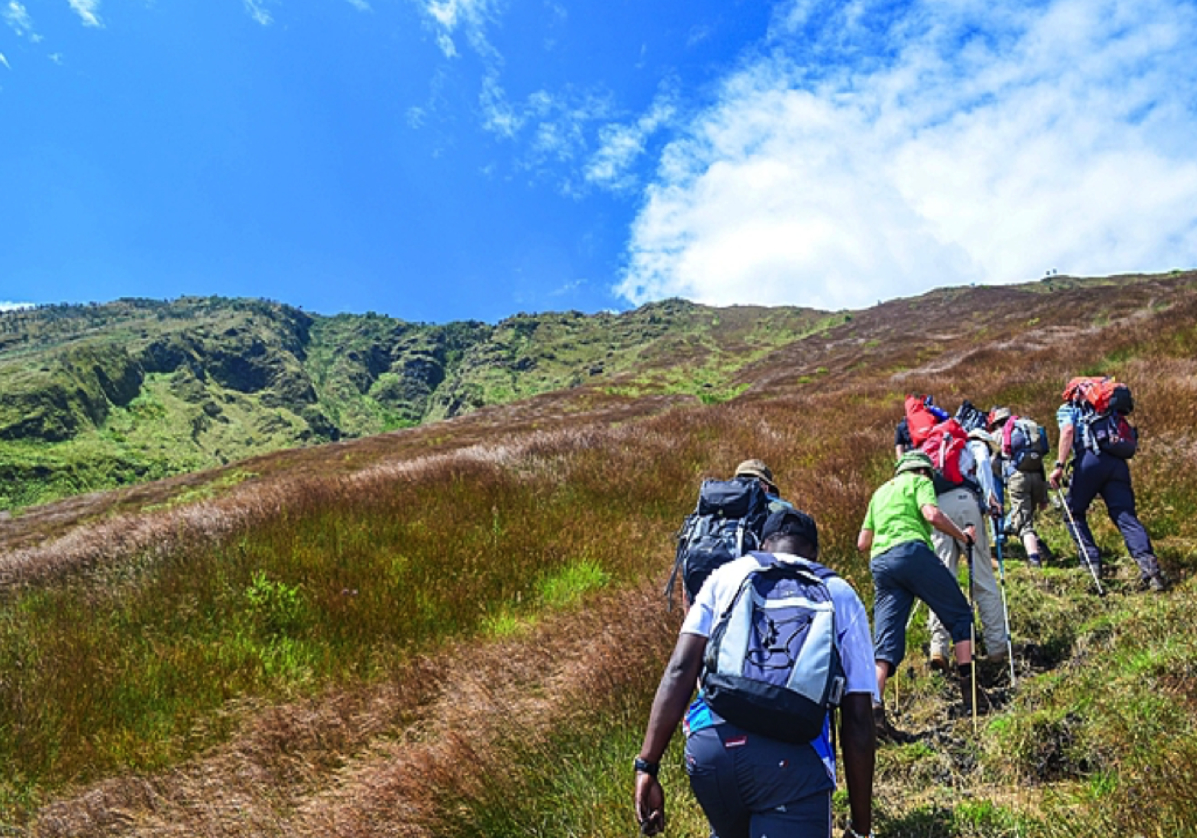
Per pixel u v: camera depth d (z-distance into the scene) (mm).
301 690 5324
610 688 4289
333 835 3283
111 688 5359
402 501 8766
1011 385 15438
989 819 3025
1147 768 2910
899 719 4145
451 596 6605
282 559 7176
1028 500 6227
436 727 4109
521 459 10695
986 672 4418
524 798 3547
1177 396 8992
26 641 5938
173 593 6621
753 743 2084
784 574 2328
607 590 6438
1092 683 3799
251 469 36281
